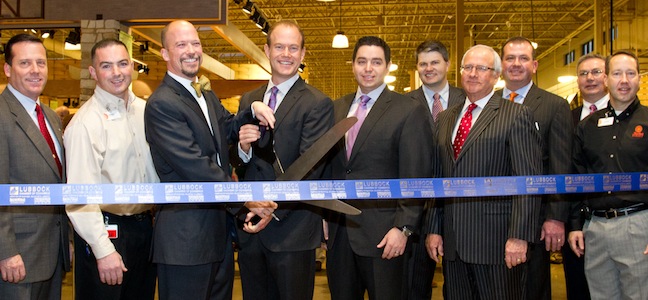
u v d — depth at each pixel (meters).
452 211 2.74
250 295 2.67
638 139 2.81
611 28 8.61
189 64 2.40
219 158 2.46
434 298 4.68
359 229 2.72
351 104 2.96
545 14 15.85
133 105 2.74
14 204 2.10
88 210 2.41
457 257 2.74
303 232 2.56
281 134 2.55
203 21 6.56
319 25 17.08
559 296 4.82
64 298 4.50
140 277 2.71
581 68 3.59
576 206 3.05
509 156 2.61
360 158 2.72
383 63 2.82
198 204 2.39
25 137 2.45
